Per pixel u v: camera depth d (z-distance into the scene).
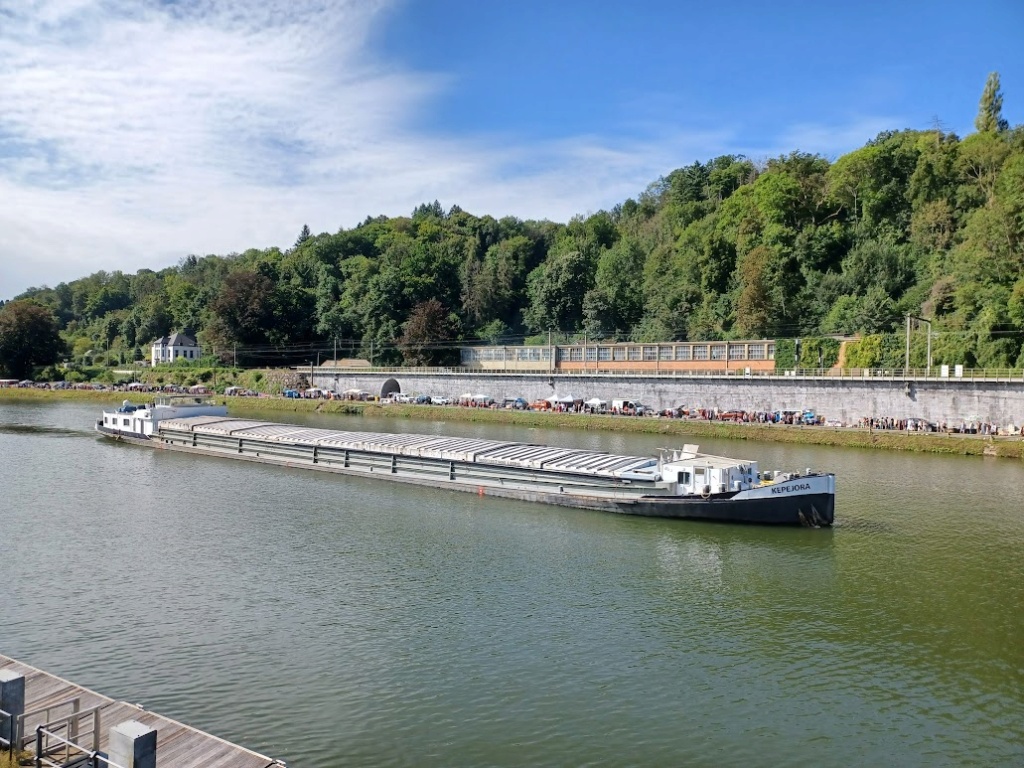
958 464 89.00
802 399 120.81
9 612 41.44
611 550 53.75
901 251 159.25
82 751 24.22
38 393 191.12
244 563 50.06
